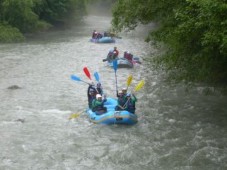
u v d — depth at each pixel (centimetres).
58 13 5012
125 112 1425
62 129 1393
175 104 1686
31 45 3472
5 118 1501
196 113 1568
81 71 2372
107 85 2033
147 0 1577
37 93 1861
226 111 1590
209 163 1126
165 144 1262
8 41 3688
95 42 3641
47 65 2538
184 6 1330
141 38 3981
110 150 1221
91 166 1114
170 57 1520
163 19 1578
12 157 1166
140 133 1356
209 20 1100
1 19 4091
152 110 1603
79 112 1583
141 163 1132
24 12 4169
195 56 1381
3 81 2091
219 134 1346
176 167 1105
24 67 2464
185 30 1241
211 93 1830
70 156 1180
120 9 1675
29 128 1399
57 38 4016
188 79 1630
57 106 1661
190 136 1327
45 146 1248
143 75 2258
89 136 1331
